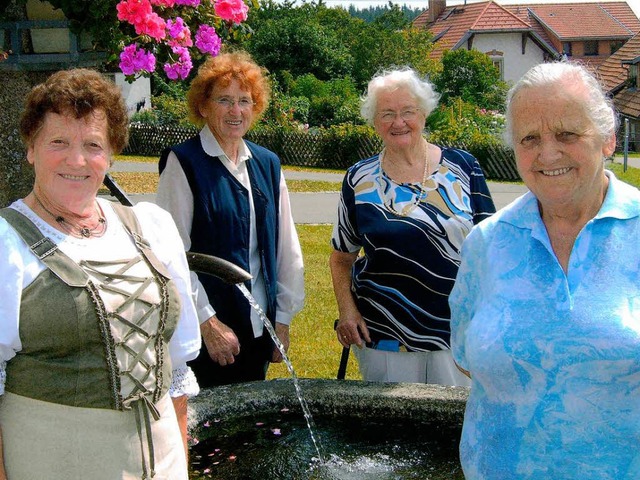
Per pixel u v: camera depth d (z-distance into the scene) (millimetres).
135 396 1959
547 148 1918
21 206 1956
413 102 3287
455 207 3320
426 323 3361
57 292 1865
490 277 2062
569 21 48406
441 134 18453
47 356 1881
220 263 2936
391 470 3064
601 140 1930
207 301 3416
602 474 1887
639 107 31656
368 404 3338
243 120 3469
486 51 41750
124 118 2037
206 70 3465
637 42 37312
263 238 3547
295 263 3734
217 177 3434
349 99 24266
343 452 3172
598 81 1956
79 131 1927
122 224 2074
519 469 1963
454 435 3250
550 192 1944
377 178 3391
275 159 3682
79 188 1944
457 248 3318
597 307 1882
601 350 1855
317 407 3381
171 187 3426
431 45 32250
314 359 5328
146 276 2016
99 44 3928
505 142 2072
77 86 1933
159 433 2041
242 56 3562
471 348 2033
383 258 3324
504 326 1968
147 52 3820
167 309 2039
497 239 2084
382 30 32406
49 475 1906
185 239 3422
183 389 2205
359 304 3492
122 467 1947
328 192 14484
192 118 3561
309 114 23844
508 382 1967
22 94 4066
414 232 3277
